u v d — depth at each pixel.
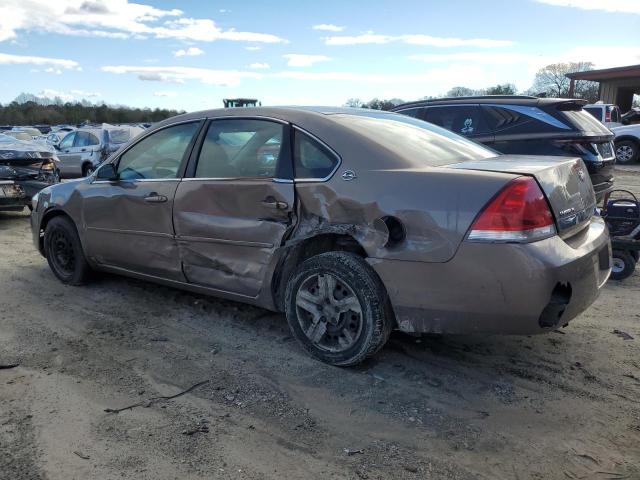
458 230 3.05
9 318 4.58
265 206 3.78
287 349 3.93
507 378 3.47
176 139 4.46
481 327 3.13
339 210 3.46
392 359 3.73
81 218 5.07
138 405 3.20
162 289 5.25
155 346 4.01
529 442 2.82
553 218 3.12
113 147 15.97
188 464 2.66
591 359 3.71
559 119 6.91
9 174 8.78
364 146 3.52
